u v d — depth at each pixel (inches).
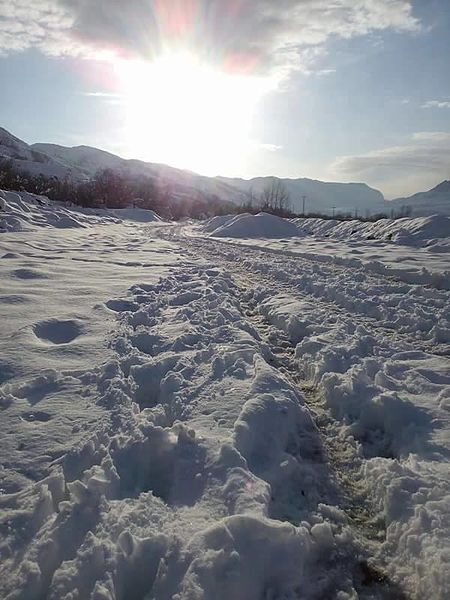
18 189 1403.8
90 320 216.1
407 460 110.8
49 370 150.4
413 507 91.7
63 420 120.6
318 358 174.1
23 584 70.7
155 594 71.8
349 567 83.8
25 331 191.5
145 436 110.0
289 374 171.6
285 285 346.3
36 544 77.2
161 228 1214.3
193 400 134.3
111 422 119.3
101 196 1942.7
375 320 242.4
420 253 522.0
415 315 236.4
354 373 151.6
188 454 105.9
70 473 98.6
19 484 94.9
